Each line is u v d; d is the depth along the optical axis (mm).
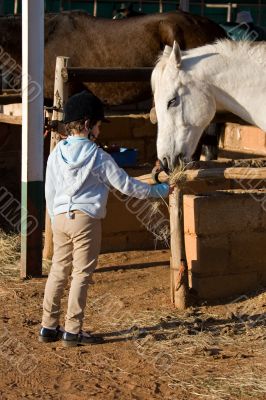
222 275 6512
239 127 10617
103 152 5453
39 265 7379
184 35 10180
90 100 5520
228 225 6480
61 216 5469
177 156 6578
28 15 7035
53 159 5574
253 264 6629
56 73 7582
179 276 6285
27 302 6629
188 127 6555
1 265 7770
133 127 9922
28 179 7215
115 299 6605
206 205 6395
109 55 10547
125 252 8117
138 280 7164
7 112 10789
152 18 10398
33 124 7203
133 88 10336
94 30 10609
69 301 5574
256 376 5020
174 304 6391
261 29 11820
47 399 4758
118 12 13297
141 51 10422
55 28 10734
